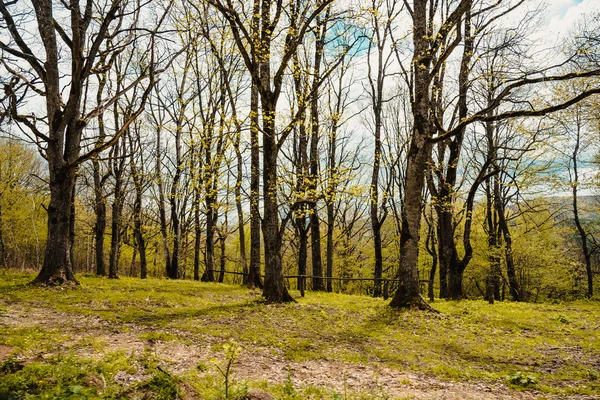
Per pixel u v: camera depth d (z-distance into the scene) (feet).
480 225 94.32
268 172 48.96
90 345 24.17
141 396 15.46
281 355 26.89
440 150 70.79
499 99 39.88
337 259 110.42
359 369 24.90
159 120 94.58
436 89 59.06
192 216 93.91
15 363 16.67
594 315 48.65
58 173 47.29
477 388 22.09
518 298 88.99
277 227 49.73
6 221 105.70
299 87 59.11
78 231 99.55
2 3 45.75
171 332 30.37
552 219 101.35
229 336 30.63
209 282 77.46
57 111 47.83
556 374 25.17
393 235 110.83
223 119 47.42
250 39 44.78
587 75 36.37
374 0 56.49
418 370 25.43
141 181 86.28
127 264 151.33
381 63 74.49
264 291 49.34
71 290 44.57
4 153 100.01
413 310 44.83
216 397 15.31
